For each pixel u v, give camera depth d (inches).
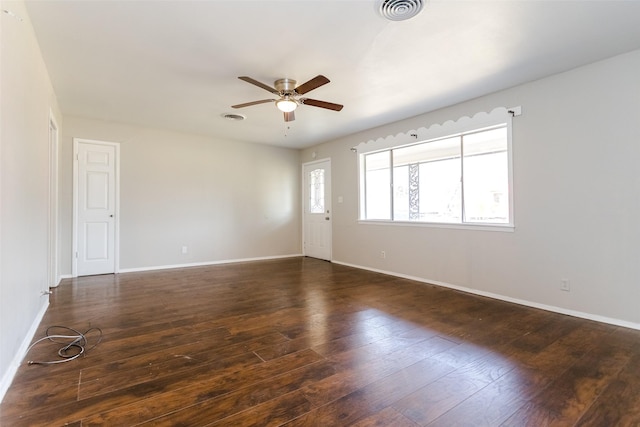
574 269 119.9
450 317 117.6
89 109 167.6
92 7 83.7
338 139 234.4
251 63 115.2
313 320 113.7
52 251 158.7
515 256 136.8
